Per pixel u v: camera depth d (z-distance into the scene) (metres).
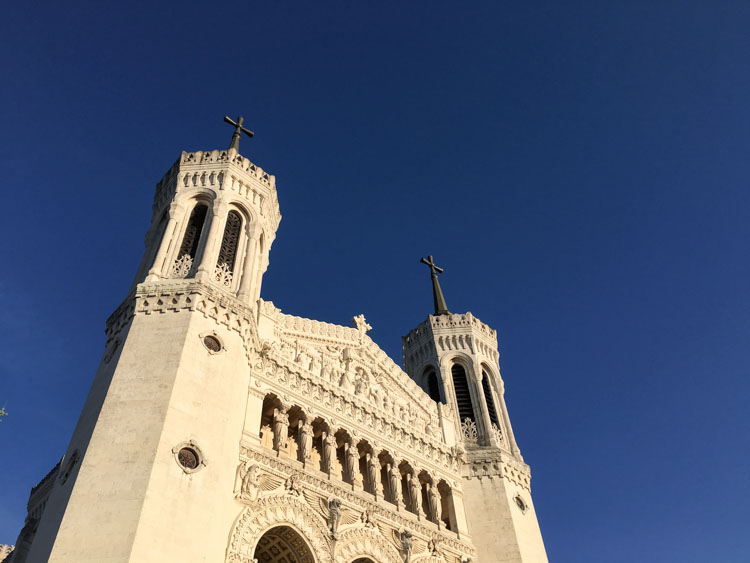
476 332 58.50
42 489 42.31
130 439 27.78
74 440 30.33
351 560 33.75
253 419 34.66
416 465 43.09
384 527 37.00
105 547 24.08
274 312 41.88
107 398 29.38
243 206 42.81
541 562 42.84
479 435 50.50
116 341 33.53
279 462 33.97
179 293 34.72
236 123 51.59
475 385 54.25
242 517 30.25
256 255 41.97
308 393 39.19
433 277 68.62
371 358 46.88
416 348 59.00
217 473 29.00
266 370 37.66
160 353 31.59
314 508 34.09
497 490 45.72
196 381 31.19
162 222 42.28
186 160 44.03
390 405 45.09
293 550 32.78
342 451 39.88
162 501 26.11
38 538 26.94
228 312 35.44
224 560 28.38
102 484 26.06
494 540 42.44
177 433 28.67
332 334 45.16
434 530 40.00
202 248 38.31
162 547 24.97
